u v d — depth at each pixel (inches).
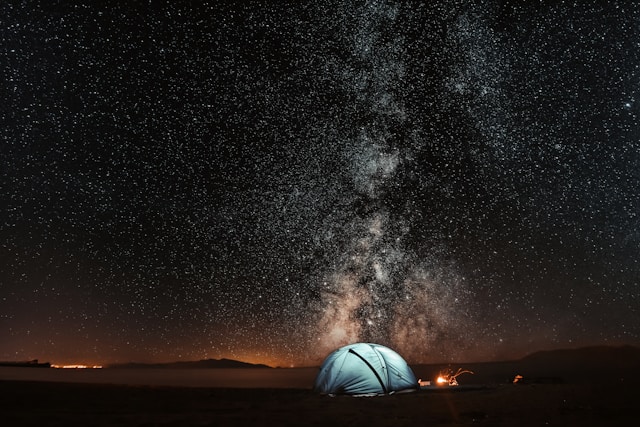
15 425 297.0
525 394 526.9
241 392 522.9
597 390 562.6
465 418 366.6
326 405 442.9
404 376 563.8
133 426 308.0
